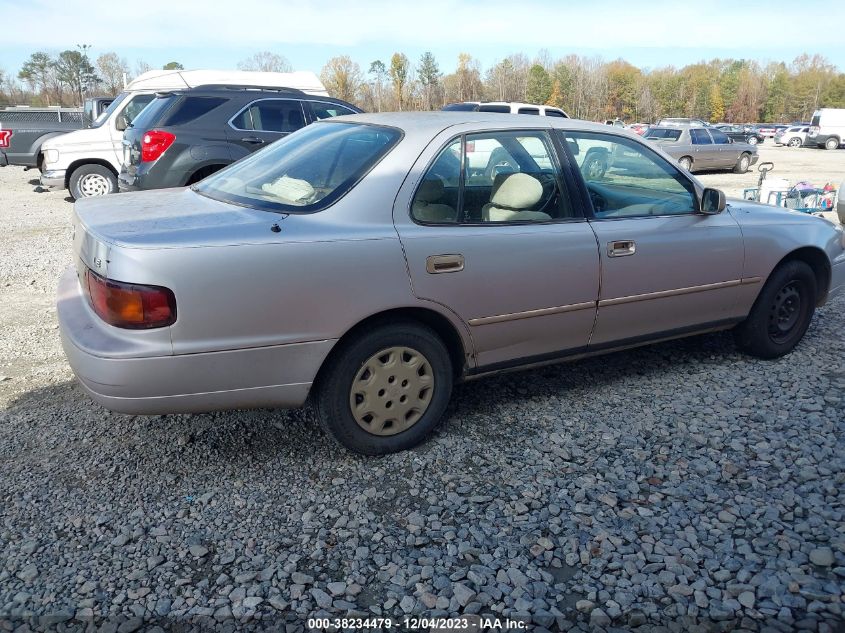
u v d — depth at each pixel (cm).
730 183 1748
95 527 280
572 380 427
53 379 425
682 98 10144
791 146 4172
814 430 361
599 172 384
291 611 237
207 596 244
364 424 327
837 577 254
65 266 724
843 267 483
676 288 400
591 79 9644
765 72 11500
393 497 303
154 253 271
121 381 276
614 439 353
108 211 327
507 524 285
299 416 376
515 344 357
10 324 531
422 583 251
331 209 310
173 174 792
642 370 444
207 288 276
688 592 247
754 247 425
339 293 299
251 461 330
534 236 347
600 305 374
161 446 343
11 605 238
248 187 346
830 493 305
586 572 257
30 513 288
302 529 280
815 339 504
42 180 1145
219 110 813
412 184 323
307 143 374
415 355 329
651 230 386
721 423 370
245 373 291
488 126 351
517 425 368
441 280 322
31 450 338
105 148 1151
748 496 304
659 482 314
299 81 1314
